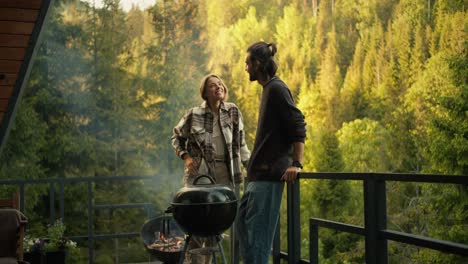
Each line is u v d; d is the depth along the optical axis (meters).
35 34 3.49
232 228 3.42
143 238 3.98
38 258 4.20
